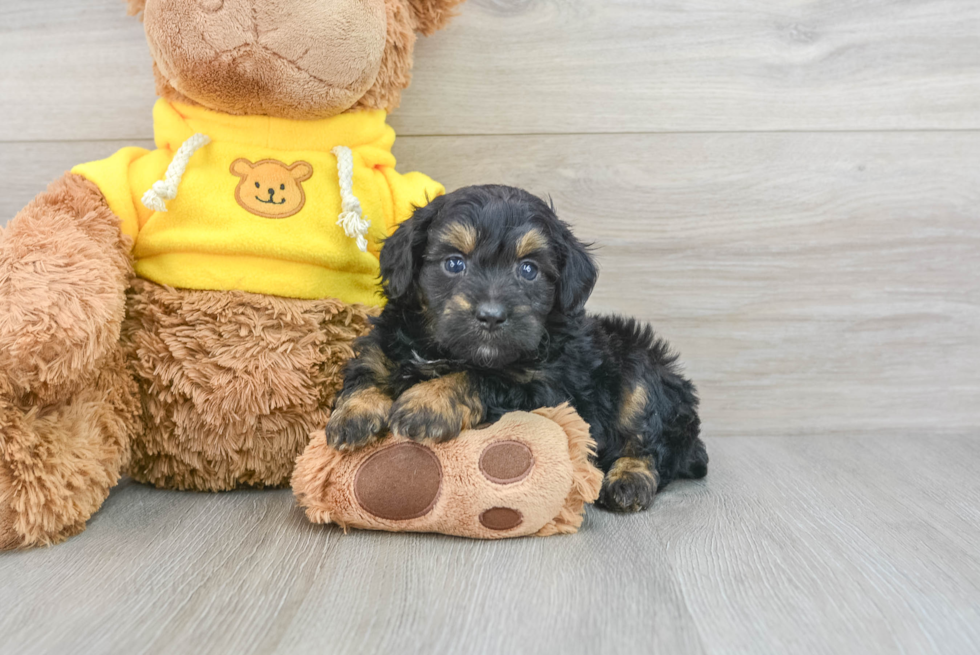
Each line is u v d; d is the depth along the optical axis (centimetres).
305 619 134
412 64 235
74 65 250
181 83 195
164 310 199
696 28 255
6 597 143
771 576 156
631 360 222
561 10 253
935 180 264
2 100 250
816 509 199
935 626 135
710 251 266
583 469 179
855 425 274
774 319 270
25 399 174
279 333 200
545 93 257
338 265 210
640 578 154
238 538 174
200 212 202
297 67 192
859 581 154
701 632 132
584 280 201
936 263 269
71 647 124
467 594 145
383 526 175
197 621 134
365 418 173
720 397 273
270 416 201
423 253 192
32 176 254
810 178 263
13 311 165
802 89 259
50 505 167
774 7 255
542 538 177
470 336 173
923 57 259
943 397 273
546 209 198
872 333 271
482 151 260
